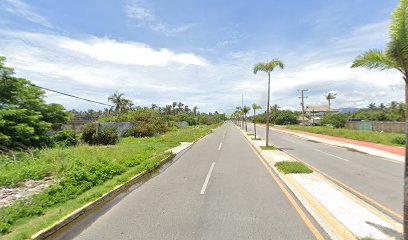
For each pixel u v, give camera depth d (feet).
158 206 19.33
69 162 32.55
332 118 179.83
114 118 104.01
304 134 114.42
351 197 20.56
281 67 57.62
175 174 31.24
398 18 12.09
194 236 14.12
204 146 65.41
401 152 51.70
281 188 24.18
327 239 13.66
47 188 22.18
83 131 67.67
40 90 60.44
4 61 49.75
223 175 30.27
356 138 81.71
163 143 68.49
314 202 19.30
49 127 56.24
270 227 15.25
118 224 15.97
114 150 50.21
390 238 13.20
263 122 327.67
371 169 34.60
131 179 27.27
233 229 15.01
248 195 21.93
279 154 46.65
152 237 14.06
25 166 31.07
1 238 13.41
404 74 12.46
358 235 13.64
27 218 16.24
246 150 56.39
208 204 19.62
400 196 21.93
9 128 45.75
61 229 15.38
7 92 50.70
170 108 312.09
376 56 13.16
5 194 20.98
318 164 38.68
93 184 24.79
